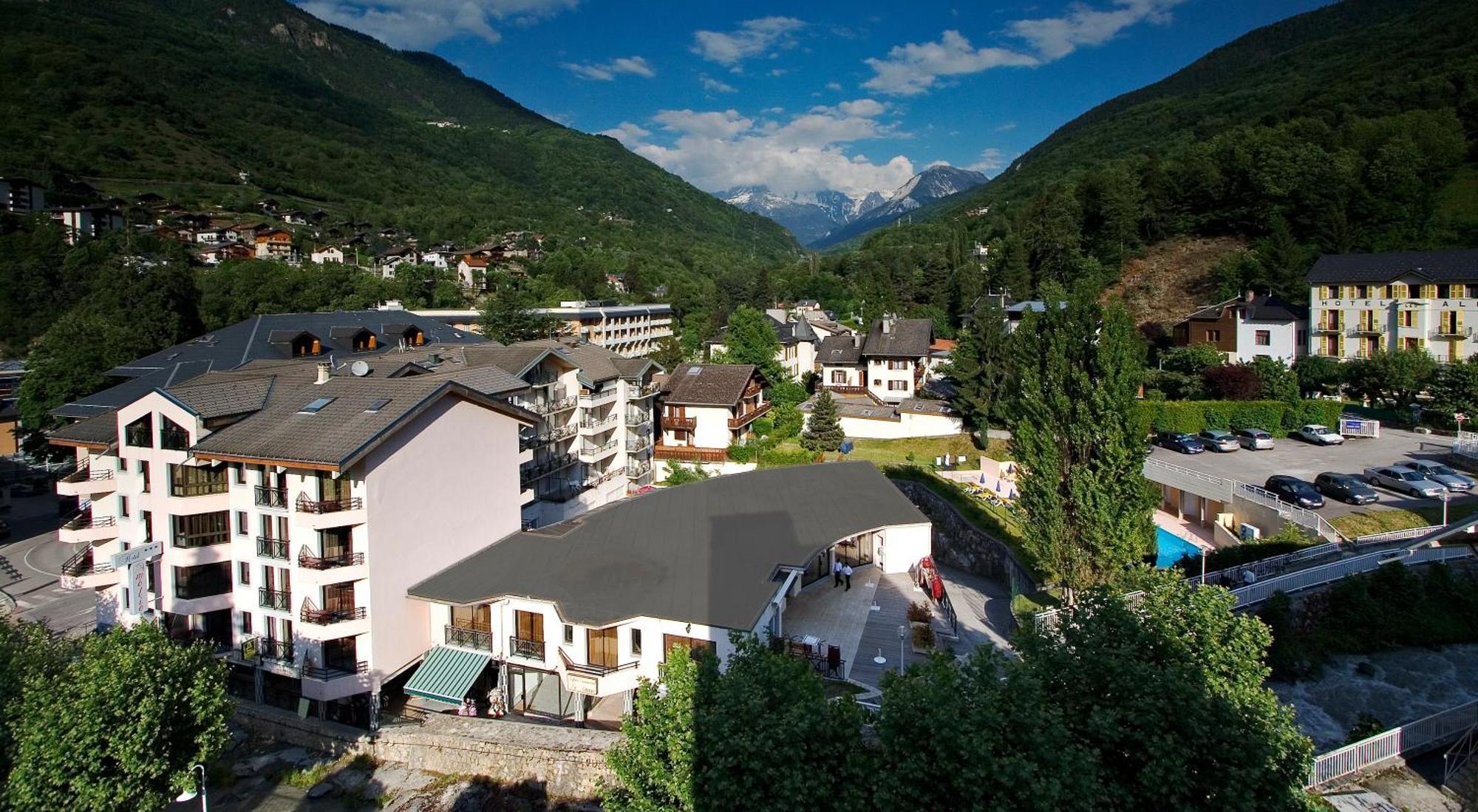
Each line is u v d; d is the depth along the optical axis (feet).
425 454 115.24
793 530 126.41
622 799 68.54
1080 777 52.70
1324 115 428.97
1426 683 93.81
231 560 113.91
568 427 191.93
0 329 319.06
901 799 54.44
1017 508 122.72
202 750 84.74
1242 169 379.14
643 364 220.02
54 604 152.66
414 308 400.67
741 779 57.67
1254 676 67.87
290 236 553.23
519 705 113.70
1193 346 251.80
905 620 124.98
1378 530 121.70
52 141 631.15
